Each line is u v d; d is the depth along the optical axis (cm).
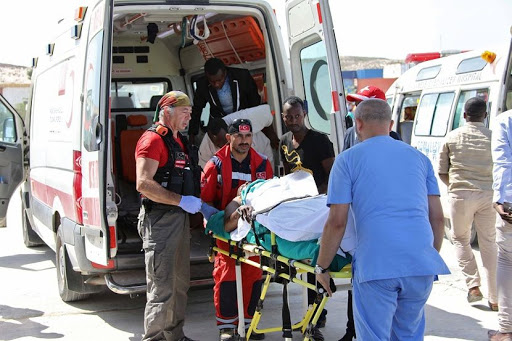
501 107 827
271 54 698
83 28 610
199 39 754
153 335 518
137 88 923
